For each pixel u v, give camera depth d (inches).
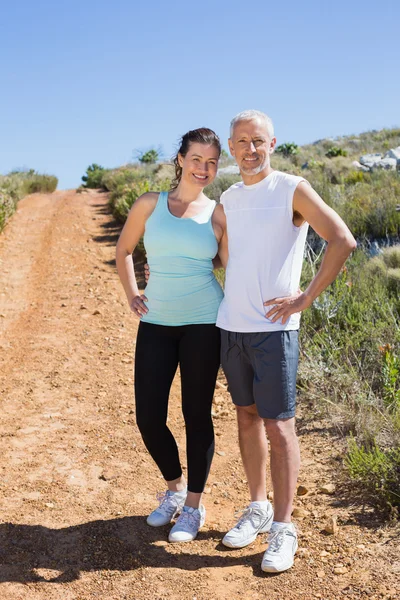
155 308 126.0
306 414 184.7
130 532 128.8
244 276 115.7
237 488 149.8
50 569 115.7
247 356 117.9
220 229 125.8
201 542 125.3
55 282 385.7
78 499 143.2
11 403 202.5
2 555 119.6
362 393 178.5
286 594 106.5
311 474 151.7
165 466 130.6
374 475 137.2
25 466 159.5
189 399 126.0
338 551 117.8
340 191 450.6
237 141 113.6
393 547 116.6
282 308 112.3
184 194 126.1
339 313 230.8
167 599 107.0
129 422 189.5
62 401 205.3
